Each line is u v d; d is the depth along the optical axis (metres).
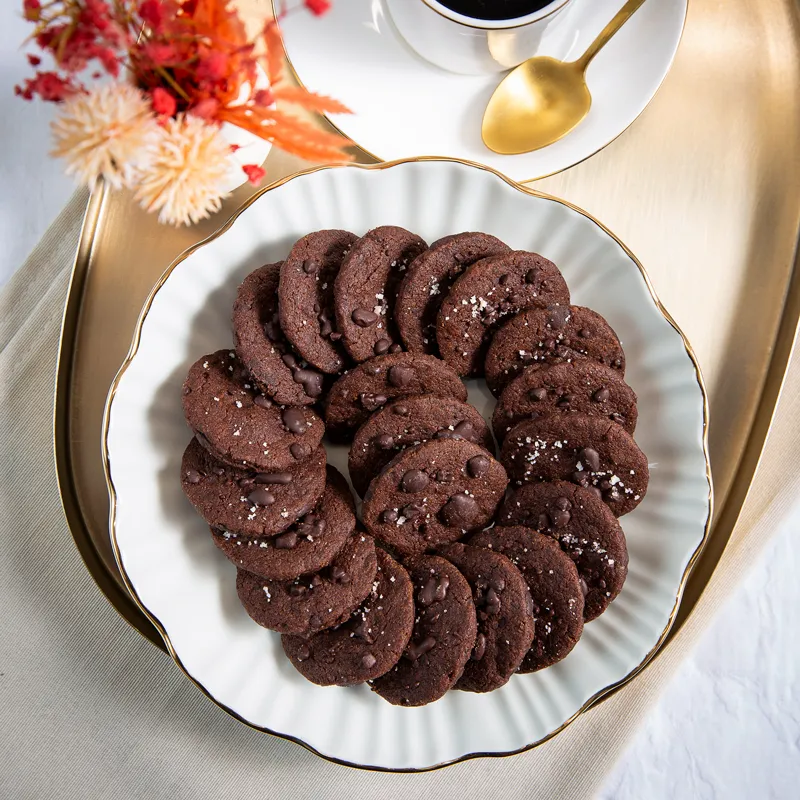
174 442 0.47
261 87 0.47
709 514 0.47
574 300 0.49
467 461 0.46
